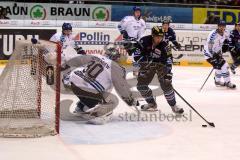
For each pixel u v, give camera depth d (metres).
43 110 10.94
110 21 24.05
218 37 17.27
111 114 11.45
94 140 9.69
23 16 23.52
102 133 10.28
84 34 22.95
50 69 11.12
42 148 8.97
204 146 9.49
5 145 9.06
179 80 19.23
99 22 23.25
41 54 10.67
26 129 10.05
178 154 8.87
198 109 13.44
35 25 22.14
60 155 8.57
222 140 10.01
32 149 8.88
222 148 9.38
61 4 24.06
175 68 22.98
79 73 11.10
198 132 10.66
